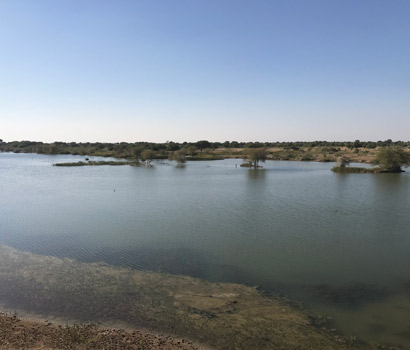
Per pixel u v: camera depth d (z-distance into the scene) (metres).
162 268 20.81
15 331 13.26
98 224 32.31
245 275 19.81
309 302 16.44
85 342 12.51
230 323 14.28
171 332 13.55
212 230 30.06
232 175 80.31
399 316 15.12
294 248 25.00
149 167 106.31
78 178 74.25
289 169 97.12
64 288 17.69
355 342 13.07
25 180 70.25
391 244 26.00
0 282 18.39
